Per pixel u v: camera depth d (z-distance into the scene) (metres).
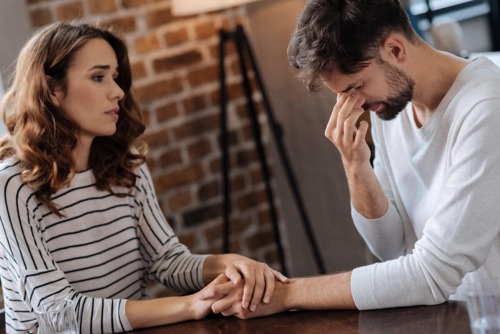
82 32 2.45
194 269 2.48
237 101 4.30
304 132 4.17
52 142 2.41
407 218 2.36
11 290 2.43
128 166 2.59
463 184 1.95
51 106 2.43
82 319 2.25
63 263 2.45
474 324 1.68
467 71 2.04
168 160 4.08
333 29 1.94
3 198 2.34
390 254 2.38
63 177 2.43
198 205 4.20
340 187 4.05
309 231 4.05
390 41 1.98
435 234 1.96
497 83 2.00
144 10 3.96
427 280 1.95
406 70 2.02
